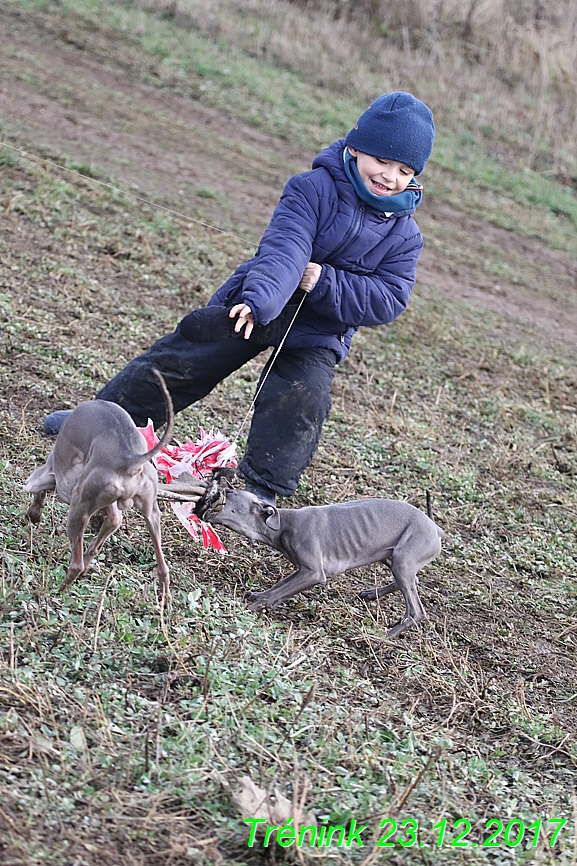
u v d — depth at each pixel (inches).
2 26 557.6
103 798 122.8
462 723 166.9
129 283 335.9
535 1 745.6
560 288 477.7
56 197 375.9
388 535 182.7
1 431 220.5
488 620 203.2
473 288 446.9
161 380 145.6
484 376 350.6
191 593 172.2
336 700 159.5
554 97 677.3
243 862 120.0
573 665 193.3
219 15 652.7
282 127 553.3
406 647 183.5
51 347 272.1
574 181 607.5
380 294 188.9
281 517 178.9
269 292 174.7
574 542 246.5
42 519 186.7
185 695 148.9
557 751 164.9
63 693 140.1
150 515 162.1
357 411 295.3
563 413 335.0
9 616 154.8
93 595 166.1
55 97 488.1
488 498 258.8
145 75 556.4
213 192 438.9
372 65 660.1
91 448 153.9
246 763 136.7
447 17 709.9
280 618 183.2
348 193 185.8
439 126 617.0
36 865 109.0
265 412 190.5
